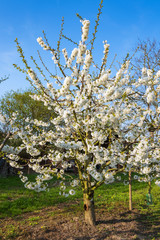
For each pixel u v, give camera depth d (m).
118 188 9.98
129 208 6.48
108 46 4.88
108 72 4.89
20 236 4.66
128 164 4.49
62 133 5.23
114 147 4.50
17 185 11.20
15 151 4.57
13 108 13.72
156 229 4.94
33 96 5.38
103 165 4.86
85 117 5.02
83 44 4.54
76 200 7.96
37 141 5.03
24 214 6.45
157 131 4.94
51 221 5.53
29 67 4.47
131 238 4.46
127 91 4.66
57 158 4.14
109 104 4.66
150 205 6.88
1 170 14.30
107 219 5.64
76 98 4.36
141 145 3.80
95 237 4.50
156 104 4.85
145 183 11.05
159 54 9.23
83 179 5.03
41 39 4.89
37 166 4.47
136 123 4.74
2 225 5.47
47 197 8.30
